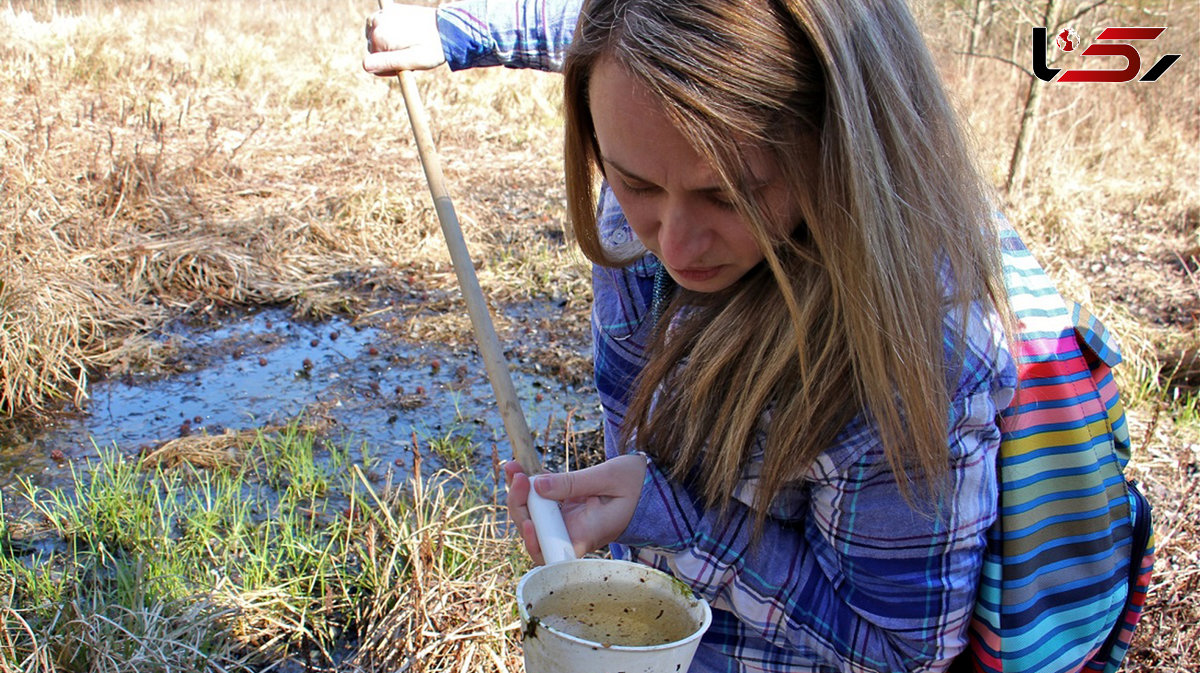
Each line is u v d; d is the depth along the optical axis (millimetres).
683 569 1344
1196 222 8047
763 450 1259
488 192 8305
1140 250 7391
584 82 1185
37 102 8305
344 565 3312
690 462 1329
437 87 11594
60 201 6148
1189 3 11281
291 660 2963
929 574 1228
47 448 4184
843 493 1207
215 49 12484
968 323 1170
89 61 10547
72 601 2719
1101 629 1335
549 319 5773
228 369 4992
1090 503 1295
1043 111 10383
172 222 6398
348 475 4004
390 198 7105
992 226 1237
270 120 9828
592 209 1366
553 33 1955
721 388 1275
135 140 7266
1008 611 1269
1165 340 5461
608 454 1644
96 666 2602
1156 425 4086
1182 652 2818
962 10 10086
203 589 3061
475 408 4691
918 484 1171
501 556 3186
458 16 1934
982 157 1341
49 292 4926
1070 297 5441
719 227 1107
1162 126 10734
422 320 5652
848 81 1019
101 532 3461
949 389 1155
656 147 1051
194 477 3926
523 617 1108
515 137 10375
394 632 2873
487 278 6262
